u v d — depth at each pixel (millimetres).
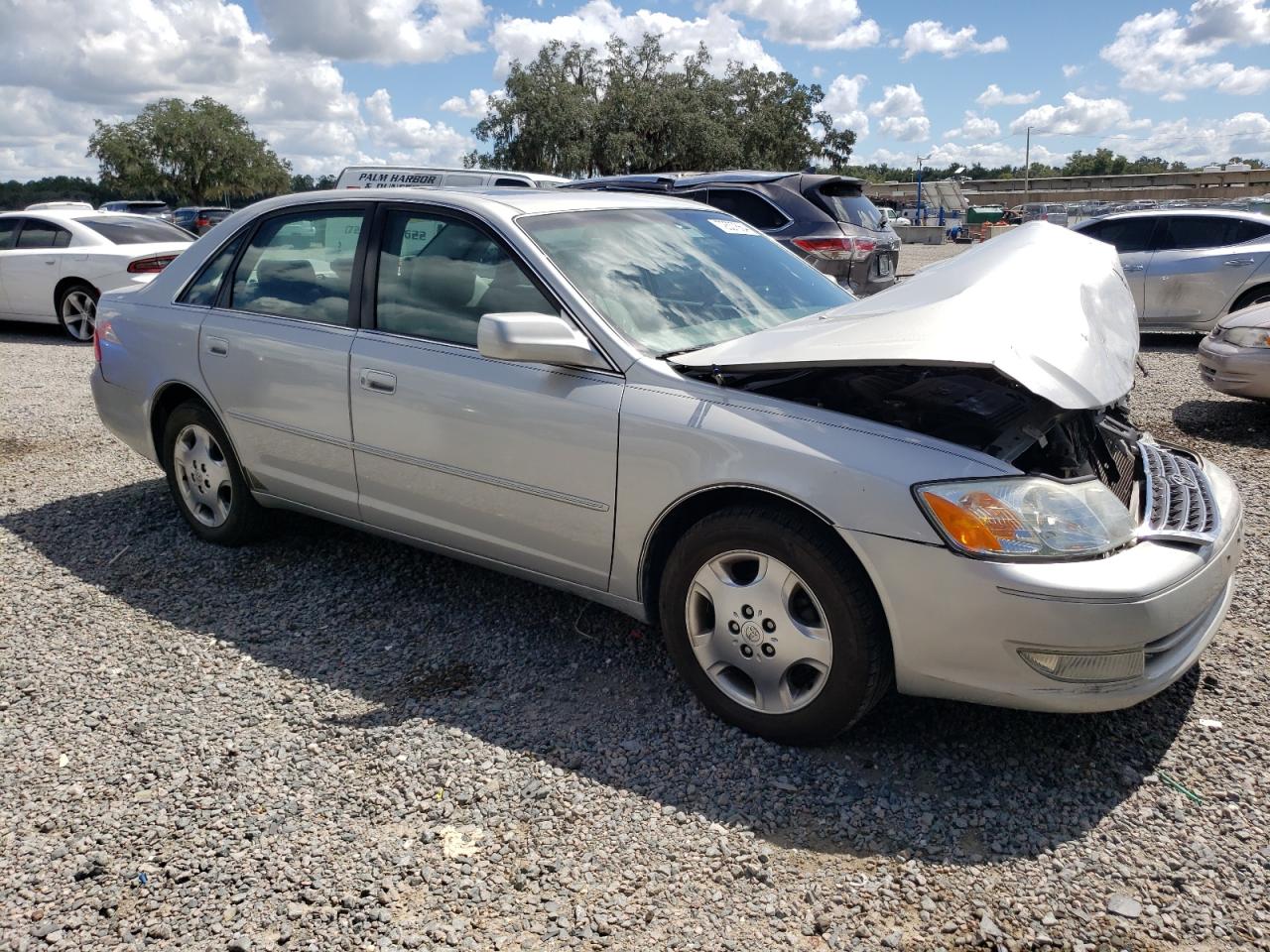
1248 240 10367
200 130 60000
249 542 4598
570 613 3908
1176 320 10656
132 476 5820
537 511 3322
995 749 2945
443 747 2986
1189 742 2967
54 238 11461
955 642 2617
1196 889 2365
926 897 2348
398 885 2406
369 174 11742
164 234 12117
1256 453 6266
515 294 3404
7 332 12422
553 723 3113
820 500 2701
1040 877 2412
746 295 3742
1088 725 3064
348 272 3877
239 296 4270
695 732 3043
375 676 3426
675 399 3008
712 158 39156
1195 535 2814
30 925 2285
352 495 3891
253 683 3379
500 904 2338
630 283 3477
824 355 2689
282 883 2414
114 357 4707
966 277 3209
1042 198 68062
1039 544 2559
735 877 2428
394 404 3609
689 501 2994
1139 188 64750
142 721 3139
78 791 2779
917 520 2600
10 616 3914
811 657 2814
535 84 37906
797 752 2932
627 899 2352
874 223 9984
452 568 4352
